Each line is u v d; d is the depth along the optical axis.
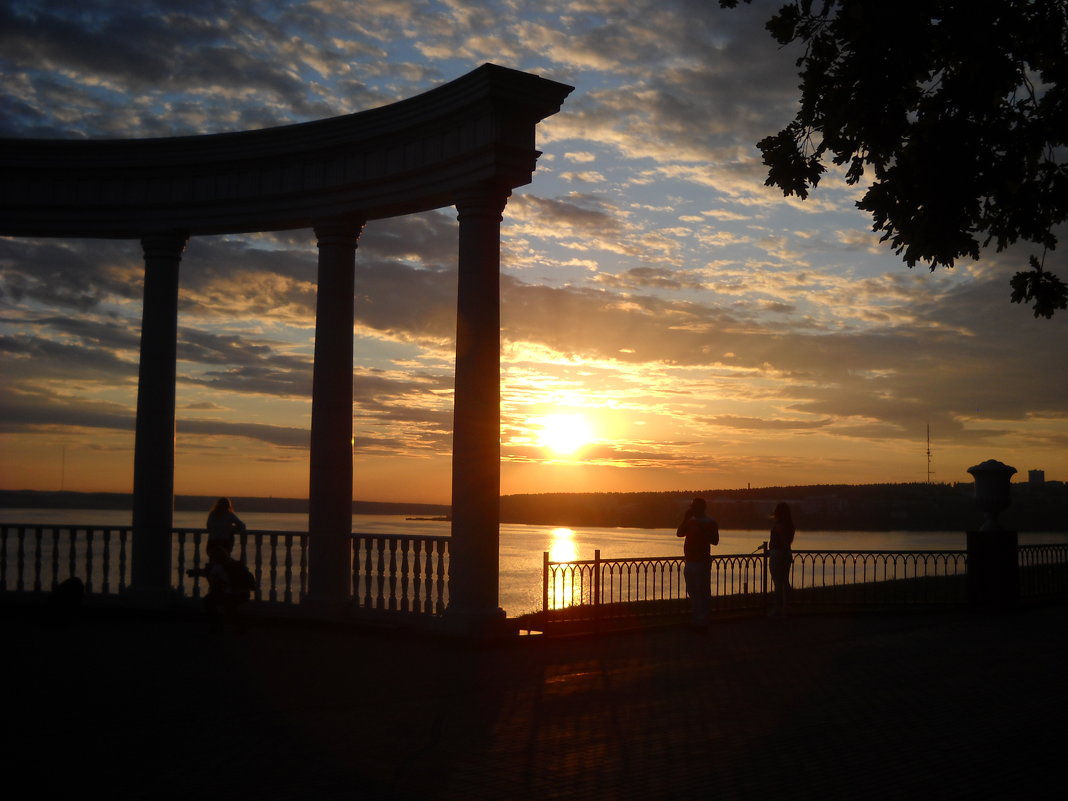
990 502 22.72
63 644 15.50
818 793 8.11
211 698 11.51
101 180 19.38
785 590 20.81
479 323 16.45
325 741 9.60
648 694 12.26
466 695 12.00
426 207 17.89
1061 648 16.52
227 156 18.78
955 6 10.68
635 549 132.38
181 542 19.23
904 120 11.02
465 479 16.42
